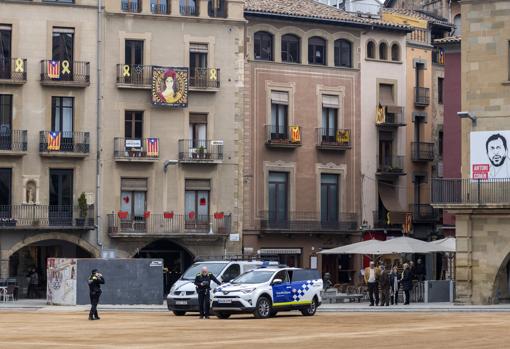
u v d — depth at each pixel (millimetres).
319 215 81750
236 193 78125
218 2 78562
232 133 78188
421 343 33844
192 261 77625
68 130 74438
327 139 82438
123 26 75938
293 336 36844
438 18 93312
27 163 73312
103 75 75188
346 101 83312
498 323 43688
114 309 58531
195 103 77375
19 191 73000
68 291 62125
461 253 60188
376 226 84000
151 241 75688
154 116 76312
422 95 87188
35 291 73375
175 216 76312
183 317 50406
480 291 59938
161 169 76188
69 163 74188
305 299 50562
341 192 82688
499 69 59875
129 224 75062
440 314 51625
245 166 79125
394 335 37125
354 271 82812
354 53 83875
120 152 75062
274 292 49156
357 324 43562
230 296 48344
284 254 80500
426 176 87438
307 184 81500
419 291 66062
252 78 79562
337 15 83562
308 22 81625
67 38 74688
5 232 72562
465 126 60750
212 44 77938
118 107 75438
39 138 73438
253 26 79875
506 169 59375
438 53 89125
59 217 73625
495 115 59875
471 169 60156
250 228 79125
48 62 73625
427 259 82688
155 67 76000
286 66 80938
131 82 75562
